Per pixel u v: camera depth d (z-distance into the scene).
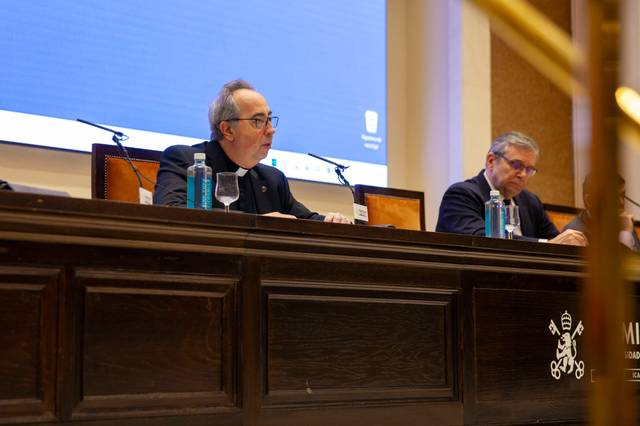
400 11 5.36
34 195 1.77
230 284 2.09
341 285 2.30
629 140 0.33
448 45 5.16
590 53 0.32
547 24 0.32
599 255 0.32
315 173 4.70
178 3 4.21
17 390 1.76
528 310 2.74
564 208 4.68
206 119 4.29
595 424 0.32
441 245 2.49
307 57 4.73
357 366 2.32
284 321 2.19
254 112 3.22
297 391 2.20
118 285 1.91
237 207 3.28
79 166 3.89
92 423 1.85
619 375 0.32
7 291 1.76
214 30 4.34
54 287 1.82
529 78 5.52
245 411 2.10
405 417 2.41
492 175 3.94
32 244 1.80
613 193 0.32
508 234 3.47
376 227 2.34
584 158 0.33
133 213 1.90
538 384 2.74
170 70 4.17
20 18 3.70
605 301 0.32
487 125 5.16
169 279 1.99
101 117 3.92
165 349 1.97
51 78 3.77
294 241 2.20
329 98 4.80
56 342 1.82
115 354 1.90
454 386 2.53
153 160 3.27
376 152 4.98
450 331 2.54
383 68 5.07
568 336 2.84
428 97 5.24
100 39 3.94
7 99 3.65
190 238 2.01
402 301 2.43
